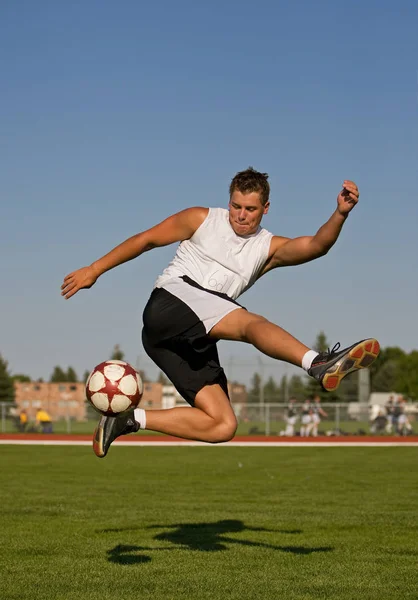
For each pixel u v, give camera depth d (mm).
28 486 22875
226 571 10766
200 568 10961
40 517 16344
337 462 33719
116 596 9242
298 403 65625
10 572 10680
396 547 12844
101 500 19469
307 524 15477
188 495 20750
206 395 10016
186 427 10000
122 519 16062
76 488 22375
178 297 9438
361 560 11664
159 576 10414
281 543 13188
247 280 9766
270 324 8766
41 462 32844
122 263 9789
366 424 64000
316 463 33125
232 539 13570
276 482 24516
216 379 10125
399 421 62844
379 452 41469
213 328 9227
